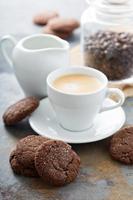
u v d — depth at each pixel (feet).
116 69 2.58
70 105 2.03
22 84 2.43
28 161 1.88
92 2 2.68
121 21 2.64
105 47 2.57
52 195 1.81
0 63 2.78
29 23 3.38
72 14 3.52
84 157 2.02
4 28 3.30
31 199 1.80
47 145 1.88
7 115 2.20
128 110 2.34
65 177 1.84
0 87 2.54
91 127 2.16
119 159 1.97
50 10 3.55
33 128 2.14
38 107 2.29
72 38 3.13
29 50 2.34
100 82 2.17
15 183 1.88
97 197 1.80
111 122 2.18
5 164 1.98
